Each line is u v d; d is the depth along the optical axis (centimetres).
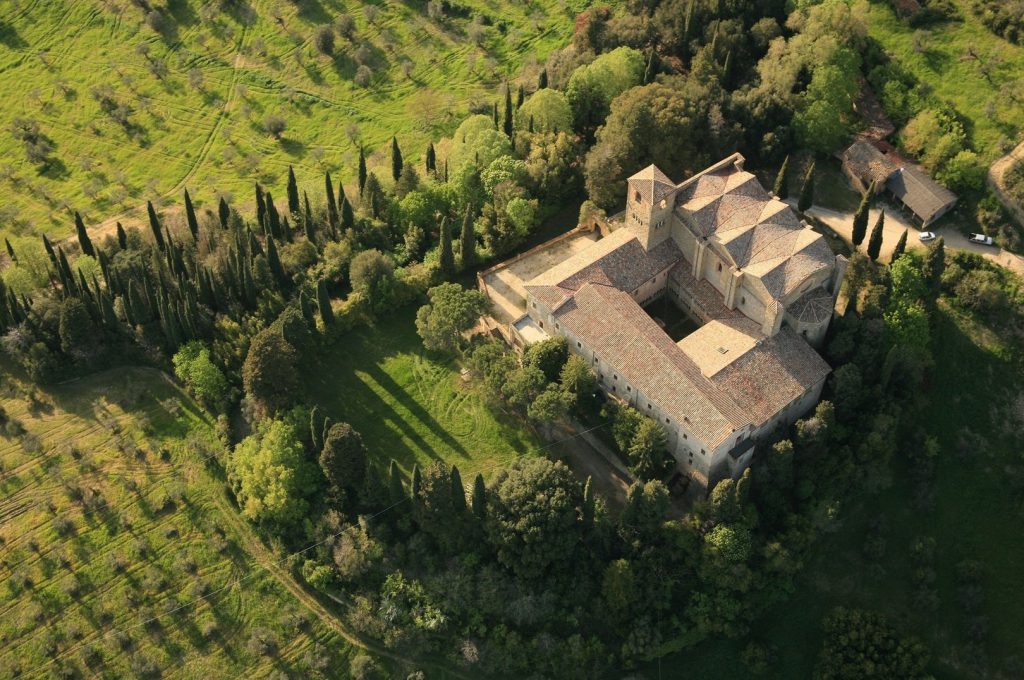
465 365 15300
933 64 18025
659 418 13512
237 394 14962
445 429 14650
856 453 13725
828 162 17300
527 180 16950
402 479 14125
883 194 16625
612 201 16562
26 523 14338
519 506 12762
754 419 13150
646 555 12950
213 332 15538
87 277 16750
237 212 18788
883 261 15625
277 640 13312
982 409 14525
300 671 13112
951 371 14762
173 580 13762
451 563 13362
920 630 13300
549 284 14538
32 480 14750
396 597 13275
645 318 14075
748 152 17400
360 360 15538
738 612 12988
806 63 17550
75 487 14500
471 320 14850
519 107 18712
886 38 18662
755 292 13838
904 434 14338
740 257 13962
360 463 13525
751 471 13325
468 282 16338
